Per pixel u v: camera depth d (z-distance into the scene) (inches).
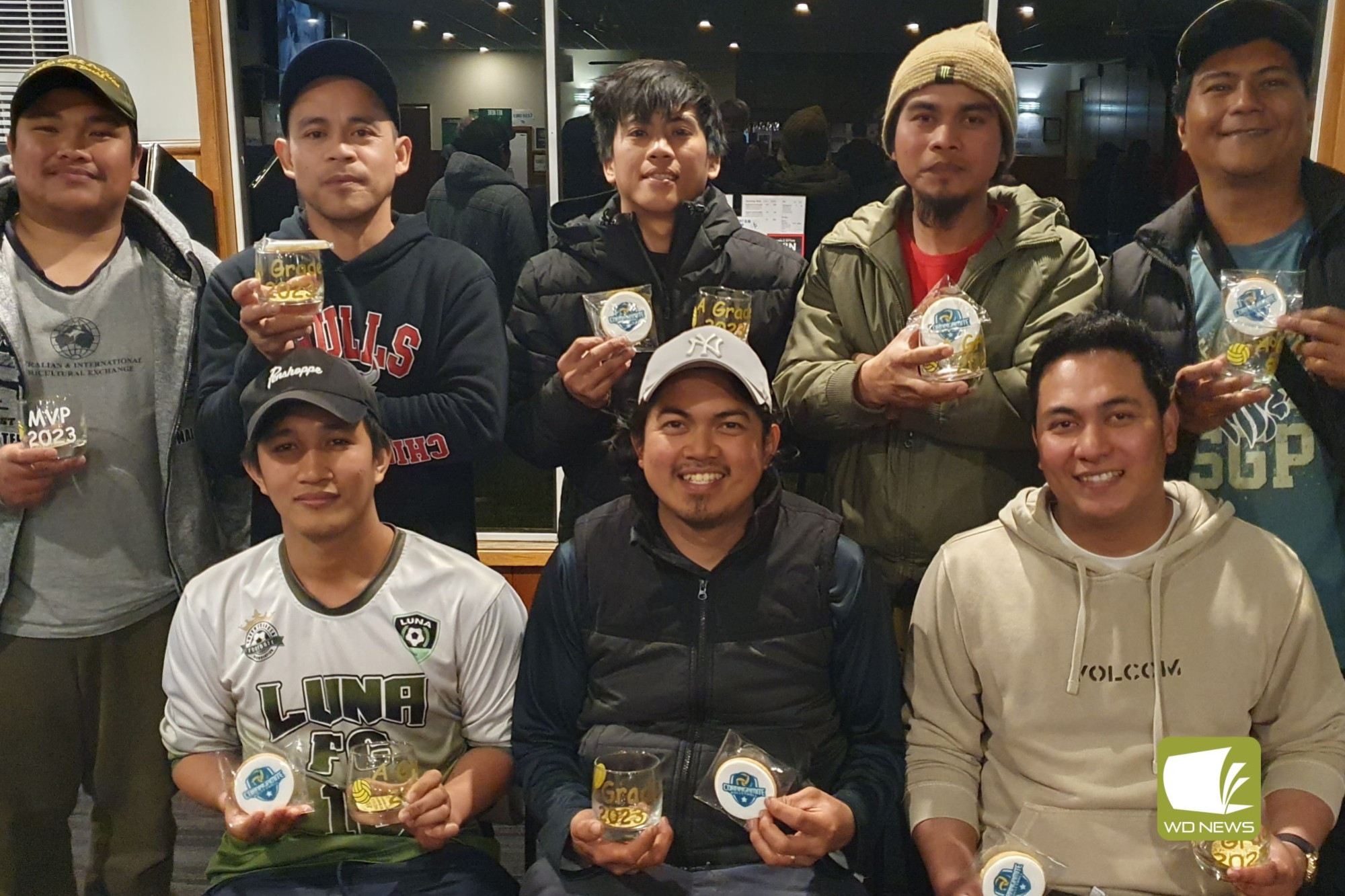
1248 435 68.0
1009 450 70.8
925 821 61.2
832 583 62.9
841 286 74.1
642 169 76.2
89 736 75.1
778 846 55.7
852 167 123.5
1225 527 61.1
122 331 73.2
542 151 126.9
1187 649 59.3
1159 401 58.5
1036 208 72.1
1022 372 68.7
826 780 62.8
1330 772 58.1
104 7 120.6
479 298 75.4
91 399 72.1
